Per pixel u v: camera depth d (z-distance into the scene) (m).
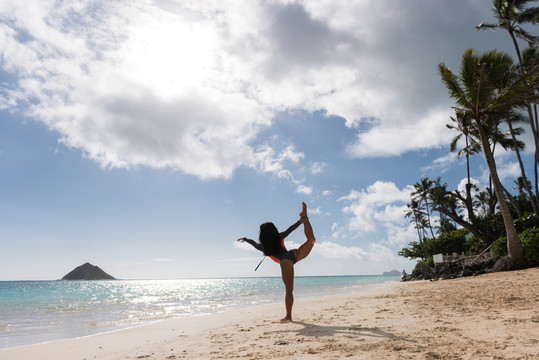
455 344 3.51
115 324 9.97
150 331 7.20
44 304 21.89
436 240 40.44
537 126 26.30
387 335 4.25
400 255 46.19
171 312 13.56
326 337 4.43
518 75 25.48
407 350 3.39
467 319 5.05
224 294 30.97
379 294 13.36
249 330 5.78
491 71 20.52
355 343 3.90
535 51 26.42
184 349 4.59
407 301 8.66
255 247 6.00
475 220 34.50
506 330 4.05
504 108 19.72
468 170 35.88
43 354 5.12
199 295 31.36
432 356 3.10
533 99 18.81
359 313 6.98
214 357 3.83
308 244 6.07
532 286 9.73
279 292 30.55
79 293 45.09
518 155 26.41
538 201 25.80
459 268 24.89
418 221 56.31
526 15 24.22
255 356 3.67
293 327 5.61
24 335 8.02
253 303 17.20
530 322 4.43
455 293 9.77
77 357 4.79
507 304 6.38
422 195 40.62
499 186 19.33
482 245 30.02
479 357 2.96
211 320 8.64
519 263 18.14
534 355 2.90
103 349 5.33
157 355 4.34
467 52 20.08
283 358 3.46
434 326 4.67
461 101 20.47
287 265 6.12
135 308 16.91
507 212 18.86
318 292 25.16
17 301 26.31
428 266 36.97
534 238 18.19
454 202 37.12
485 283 12.71
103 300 26.97
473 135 31.61
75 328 9.22
